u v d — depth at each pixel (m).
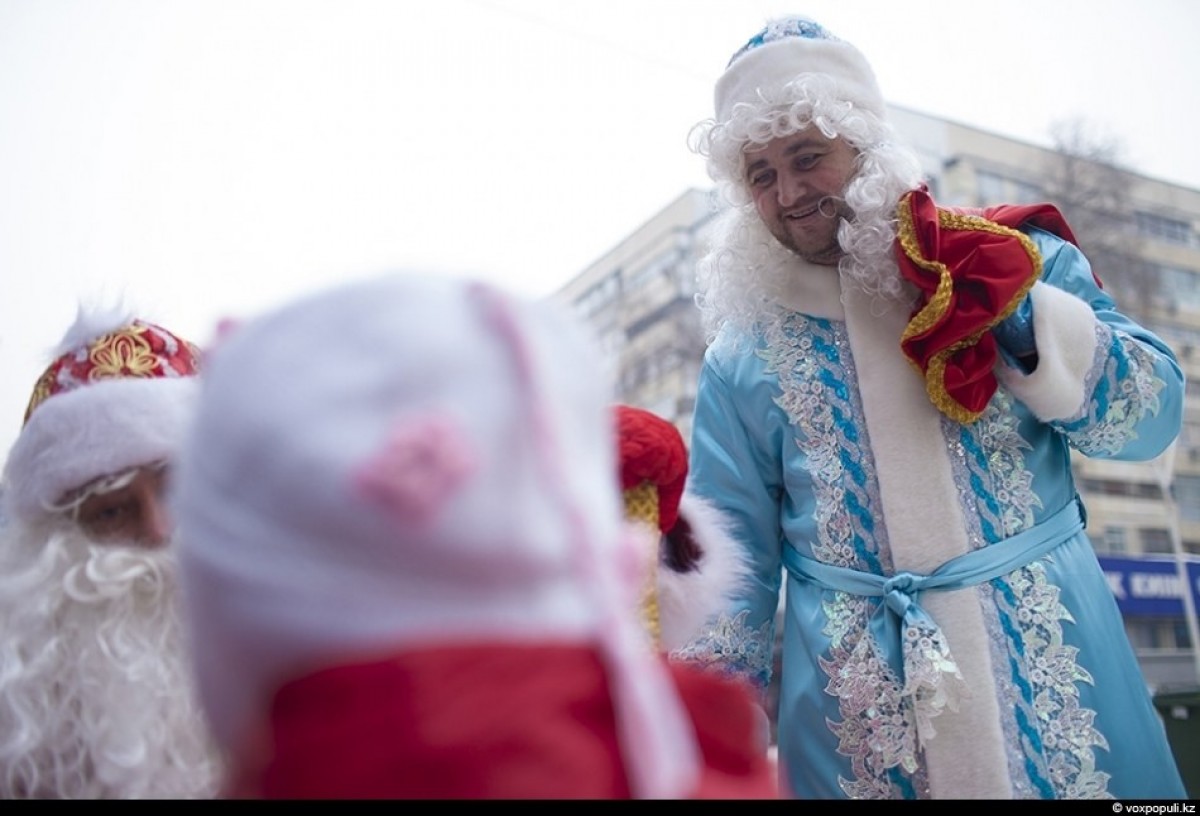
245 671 0.58
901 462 1.54
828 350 1.64
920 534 1.51
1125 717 1.42
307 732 0.56
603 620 0.59
